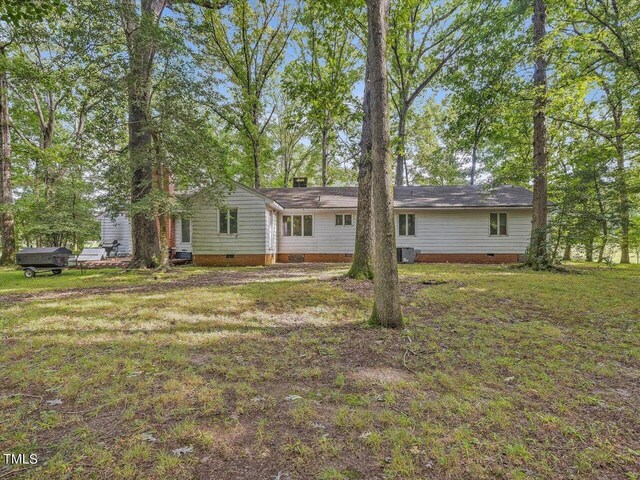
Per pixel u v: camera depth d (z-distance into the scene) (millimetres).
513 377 2916
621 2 9023
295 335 4156
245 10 18188
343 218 16688
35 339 3967
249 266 13742
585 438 2021
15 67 11492
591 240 11852
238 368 3096
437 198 16625
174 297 6539
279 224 16969
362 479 1655
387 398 2508
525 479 1655
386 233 4480
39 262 10391
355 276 8812
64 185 12625
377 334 4180
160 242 11094
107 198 10180
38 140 19891
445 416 2250
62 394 2576
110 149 10320
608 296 6566
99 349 3629
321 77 19484
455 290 7207
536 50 10023
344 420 2186
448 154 24844
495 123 14430
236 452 1873
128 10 9047
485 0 14562
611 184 11336
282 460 1807
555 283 8188
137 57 9406
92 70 9289
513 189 17312
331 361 3305
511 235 15797
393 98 21250
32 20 5664
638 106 9969
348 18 10547
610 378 2924
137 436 2020
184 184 11156
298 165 28891
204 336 4121
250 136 20172
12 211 14172
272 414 2291
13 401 2473
